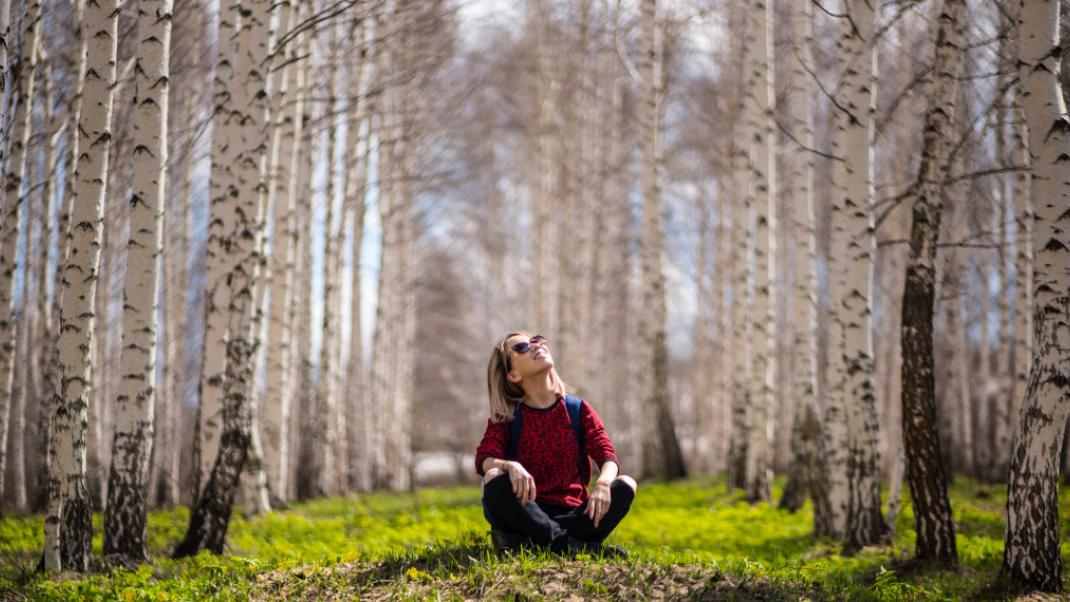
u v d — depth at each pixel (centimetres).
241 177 955
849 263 1009
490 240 3666
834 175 1048
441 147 2545
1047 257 707
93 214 797
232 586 605
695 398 2977
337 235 2186
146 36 851
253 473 1380
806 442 1225
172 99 1559
